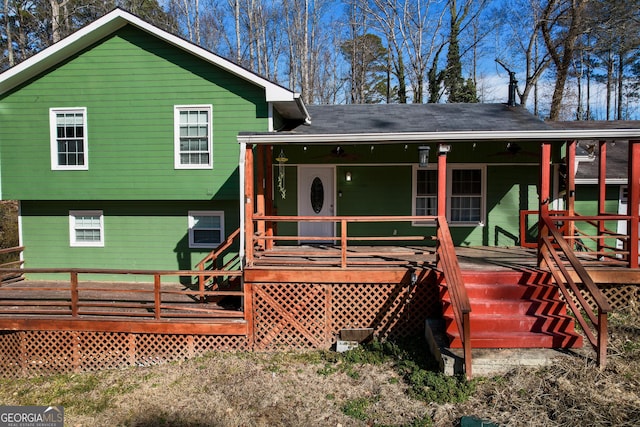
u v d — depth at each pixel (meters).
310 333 7.11
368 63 31.28
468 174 9.90
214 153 9.23
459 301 5.31
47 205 10.11
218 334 7.01
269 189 9.06
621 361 5.34
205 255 9.91
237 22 26.50
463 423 4.50
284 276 6.94
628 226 6.80
